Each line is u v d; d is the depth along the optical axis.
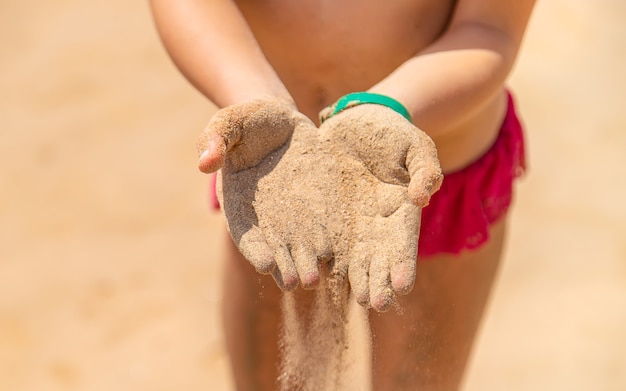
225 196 1.57
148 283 3.78
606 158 4.23
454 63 1.77
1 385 3.37
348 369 1.81
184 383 3.38
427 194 1.46
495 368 3.28
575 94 4.63
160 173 4.30
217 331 3.59
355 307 1.69
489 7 1.88
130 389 3.36
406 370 2.06
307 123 1.63
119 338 3.56
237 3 1.99
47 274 3.82
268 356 2.19
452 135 2.00
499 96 2.09
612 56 4.91
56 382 3.39
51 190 4.21
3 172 4.31
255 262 1.48
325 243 1.52
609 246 3.76
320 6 1.95
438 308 2.15
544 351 3.34
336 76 2.01
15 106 4.71
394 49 1.96
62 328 3.60
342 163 1.58
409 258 1.47
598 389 3.19
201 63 1.80
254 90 1.73
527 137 4.35
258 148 1.58
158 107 4.68
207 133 1.50
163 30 1.90
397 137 1.54
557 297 3.55
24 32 5.25
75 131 4.54
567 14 5.19
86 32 5.22
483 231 2.09
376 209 1.54
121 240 3.97
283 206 1.53
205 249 3.92
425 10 1.94
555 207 3.97
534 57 4.88
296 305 1.79
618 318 3.44
